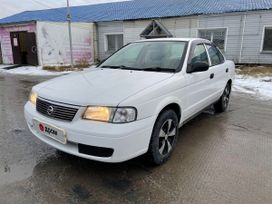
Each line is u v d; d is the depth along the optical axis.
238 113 5.25
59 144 2.68
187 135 3.94
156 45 3.92
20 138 3.65
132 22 16.70
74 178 2.66
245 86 8.60
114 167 2.89
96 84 2.83
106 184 2.57
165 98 2.84
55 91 2.76
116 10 20.06
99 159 2.44
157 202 2.31
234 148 3.48
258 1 14.48
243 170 2.89
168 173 2.79
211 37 14.70
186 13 14.99
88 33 17.66
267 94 7.32
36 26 14.52
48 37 15.19
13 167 2.86
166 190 2.49
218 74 4.55
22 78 10.55
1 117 4.66
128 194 2.41
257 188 2.54
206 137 3.87
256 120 4.77
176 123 3.16
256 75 10.54
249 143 3.66
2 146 3.38
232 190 2.50
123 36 17.34
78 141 2.43
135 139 2.44
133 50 4.04
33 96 3.06
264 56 13.48
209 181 2.65
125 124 2.38
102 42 18.34
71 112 2.49
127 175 2.74
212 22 14.38
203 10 14.84
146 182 2.61
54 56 15.73
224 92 5.17
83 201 2.30
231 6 14.50
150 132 2.62
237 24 13.73
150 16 16.09
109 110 2.38
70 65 15.83
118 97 2.46
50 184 2.55
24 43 16.19
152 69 3.44
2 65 16.12
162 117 2.82
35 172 2.77
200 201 2.33
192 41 3.88
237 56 14.16
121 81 2.90
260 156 3.25
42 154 3.17
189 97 3.44
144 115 2.54
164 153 2.99
